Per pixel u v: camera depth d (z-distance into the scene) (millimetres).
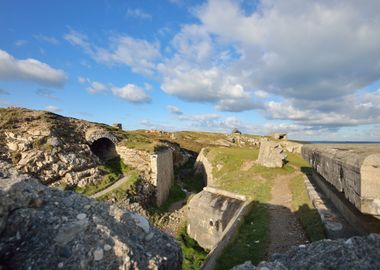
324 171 8039
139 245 4809
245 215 13406
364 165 4727
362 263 4117
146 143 34406
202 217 17109
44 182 24156
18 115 29656
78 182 25375
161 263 4637
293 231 10773
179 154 44656
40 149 25766
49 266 3969
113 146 33188
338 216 8406
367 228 5844
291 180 19312
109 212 5297
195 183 37094
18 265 3988
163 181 30953
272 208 13977
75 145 29297
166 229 21625
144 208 24422
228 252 10133
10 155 24750
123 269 4082
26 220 4395
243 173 23219
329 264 4445
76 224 4547
